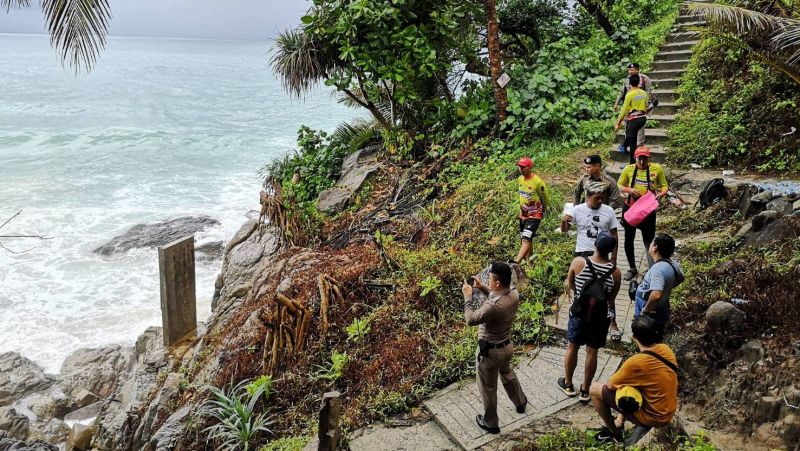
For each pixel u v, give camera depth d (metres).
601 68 14.17
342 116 45.28
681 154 10.87
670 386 4.40
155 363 10.58
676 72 13.37
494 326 5.26
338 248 10.43
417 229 10.05
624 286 7.55
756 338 5.45
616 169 10.75
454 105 13.66
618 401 4.45
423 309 7.70
